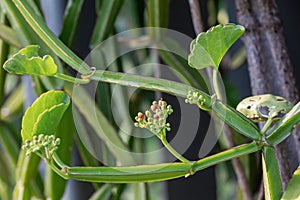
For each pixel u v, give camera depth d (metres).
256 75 0.82
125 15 1.06
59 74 0.64
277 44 0.82
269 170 0.65
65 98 0.64
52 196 0.89
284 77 0.81
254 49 0.82
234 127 0.65
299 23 1.01
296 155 0.79
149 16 0.90
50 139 0.63
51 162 0.63
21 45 0.87
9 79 1.22
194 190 1.03
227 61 1.13
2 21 0.90
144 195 0.93
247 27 0.82
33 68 0.63
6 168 1.20
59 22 0.93
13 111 1.18
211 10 1.10
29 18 0.66
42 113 0.63
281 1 1.00
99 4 0.93
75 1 0.89
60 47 0.66
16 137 1.09
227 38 0.64
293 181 0.65
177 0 1.02
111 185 0.96
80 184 0.97
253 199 0.95
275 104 0.67
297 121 0.66
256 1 0.82
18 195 0.88
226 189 1.28
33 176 0.88
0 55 0.91
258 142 0.65
